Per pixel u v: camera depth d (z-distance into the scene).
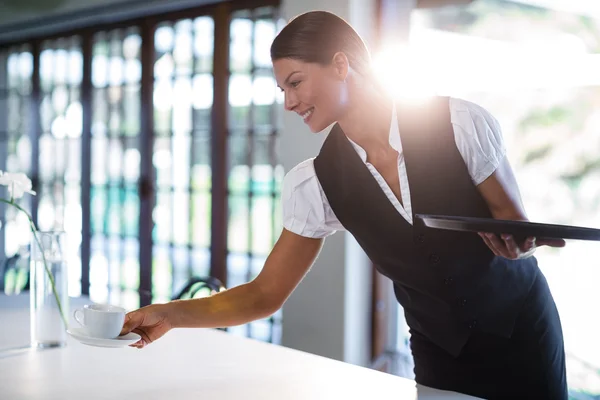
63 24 4.66
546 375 1.31
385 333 3.37
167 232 4.28
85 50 4.69
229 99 3.90
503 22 5.85
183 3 3.97
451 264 1.25
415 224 1.25
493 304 1.28
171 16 4.15
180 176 4.19
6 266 2.51
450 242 1.24
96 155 4.69
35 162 5.11
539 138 6.21
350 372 1.28
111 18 4.43
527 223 0.98
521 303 1.30
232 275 3.95
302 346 3.32
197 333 1.62
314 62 1.17
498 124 1.26
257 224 3.82
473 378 1.32
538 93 6.16
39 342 1.45
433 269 1.26
